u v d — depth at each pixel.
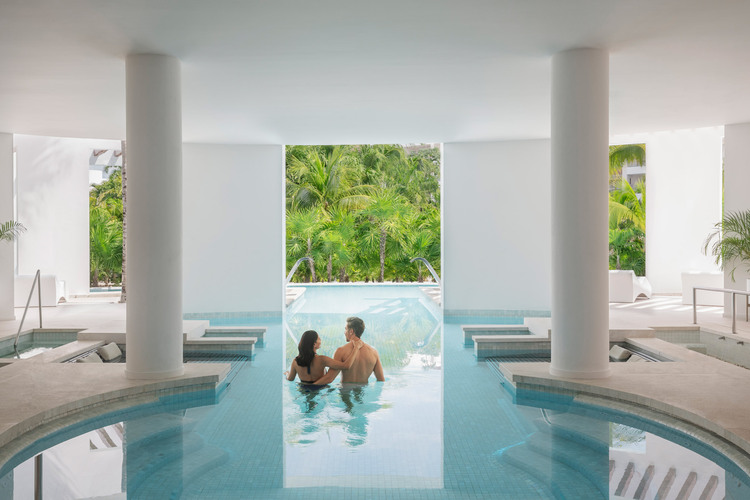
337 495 4.25
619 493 4.21
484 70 7.79
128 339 6.81
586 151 6.70
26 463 4.78
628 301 14.00
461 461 4.89
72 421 5.72
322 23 5.98
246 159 13.91
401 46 6.75
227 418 6.09
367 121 11.25
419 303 16.02
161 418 6.05
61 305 14.24
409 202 27.06
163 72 6.86
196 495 4.24
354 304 15.78
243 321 13.09
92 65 7.32
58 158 16.38
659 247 16.84
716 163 16.38
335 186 24.42
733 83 8.43
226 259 13.88
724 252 11.24
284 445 5.31
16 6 5.43
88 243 16.75
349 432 5.67
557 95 6.87
